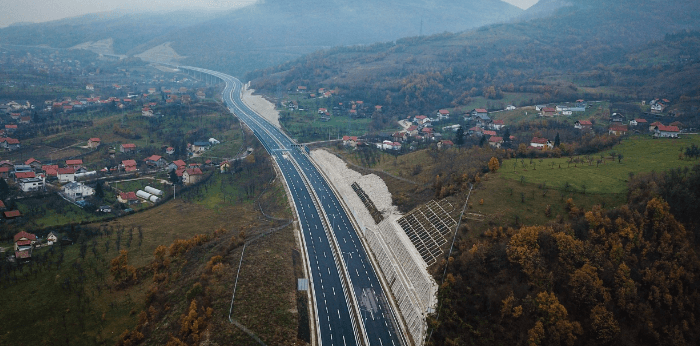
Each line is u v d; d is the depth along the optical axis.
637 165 173.75
